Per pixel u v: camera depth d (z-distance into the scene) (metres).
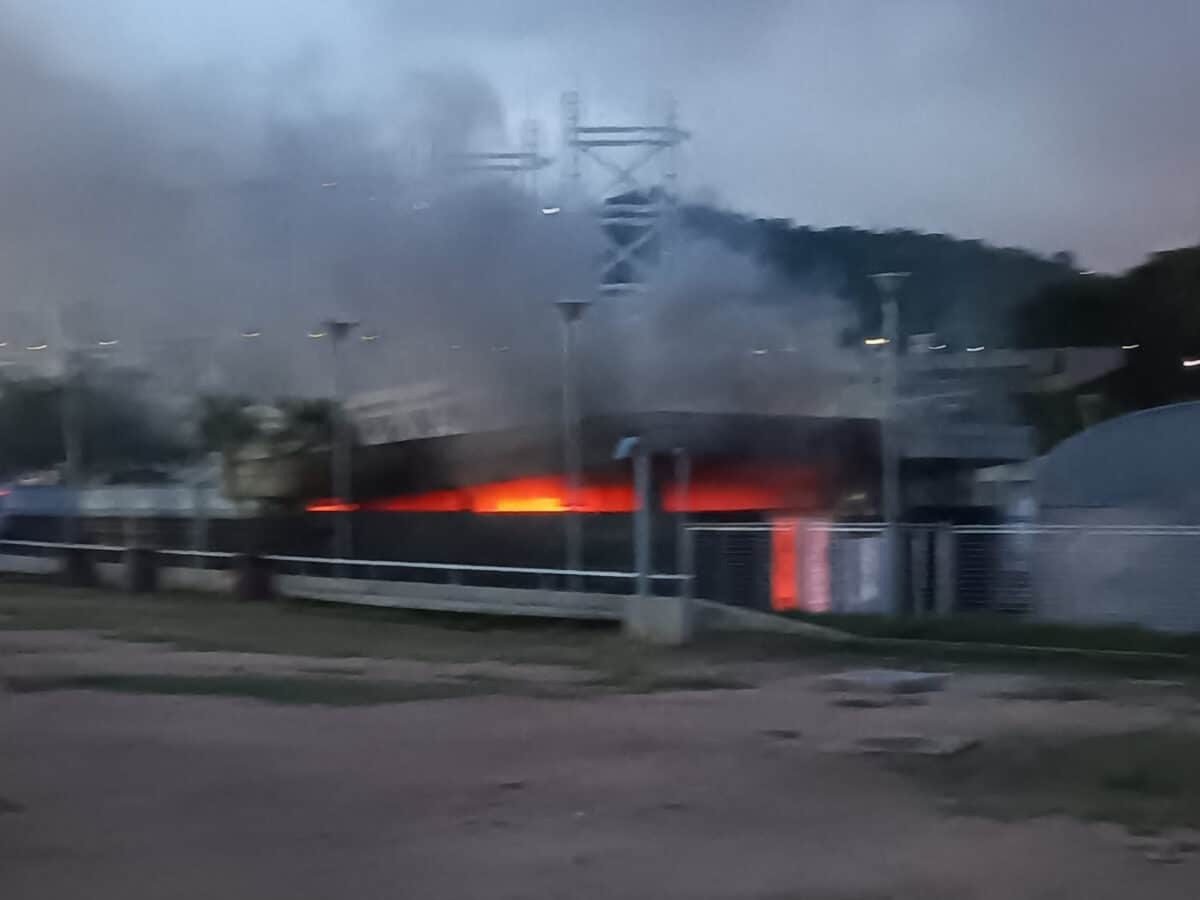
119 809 9.36
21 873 7.75
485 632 22.03
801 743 12.01
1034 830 9.00
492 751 11.62
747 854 8.33
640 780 10.45
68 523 34.38
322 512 29.03
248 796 9.81
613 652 19.33
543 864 8.05
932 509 28.73
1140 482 22.56
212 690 15.00
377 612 24.62
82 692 14.83
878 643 19.20
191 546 31.58
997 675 17.12
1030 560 20.30
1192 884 7.73
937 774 10.72
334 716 13.45
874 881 7.73
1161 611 19.11
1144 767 10.84
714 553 22.75
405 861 8.10
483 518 25.36
